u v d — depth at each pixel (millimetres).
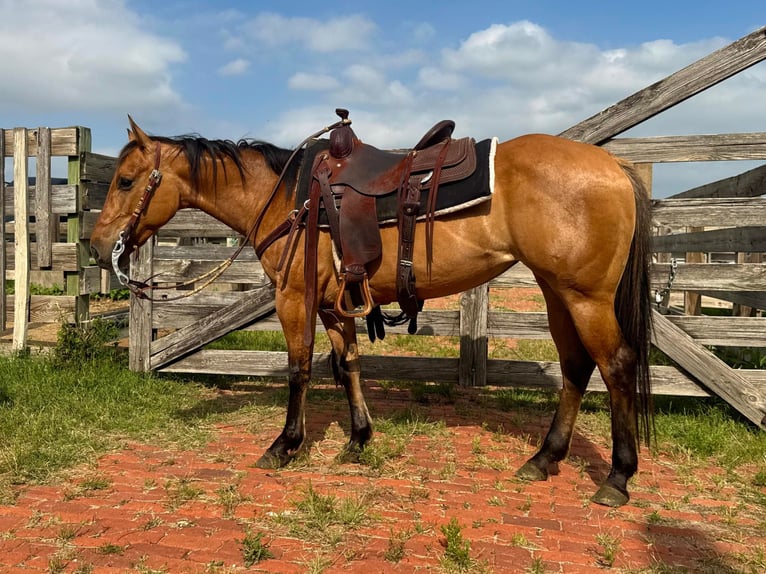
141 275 4785
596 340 2607
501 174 2648
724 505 2707
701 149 3783
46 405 3900
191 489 2717
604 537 2332
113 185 3195
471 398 4617
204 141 3223
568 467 3150
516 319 4301
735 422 3883
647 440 2695
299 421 3141
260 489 2773
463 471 3068
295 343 3070
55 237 8320
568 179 2520
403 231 2705
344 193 2779
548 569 2105
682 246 6531
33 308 5098
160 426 3703
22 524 2387
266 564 2100
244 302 4598
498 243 2688
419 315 4457
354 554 2178
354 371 3279
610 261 2549
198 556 2148
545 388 4812
